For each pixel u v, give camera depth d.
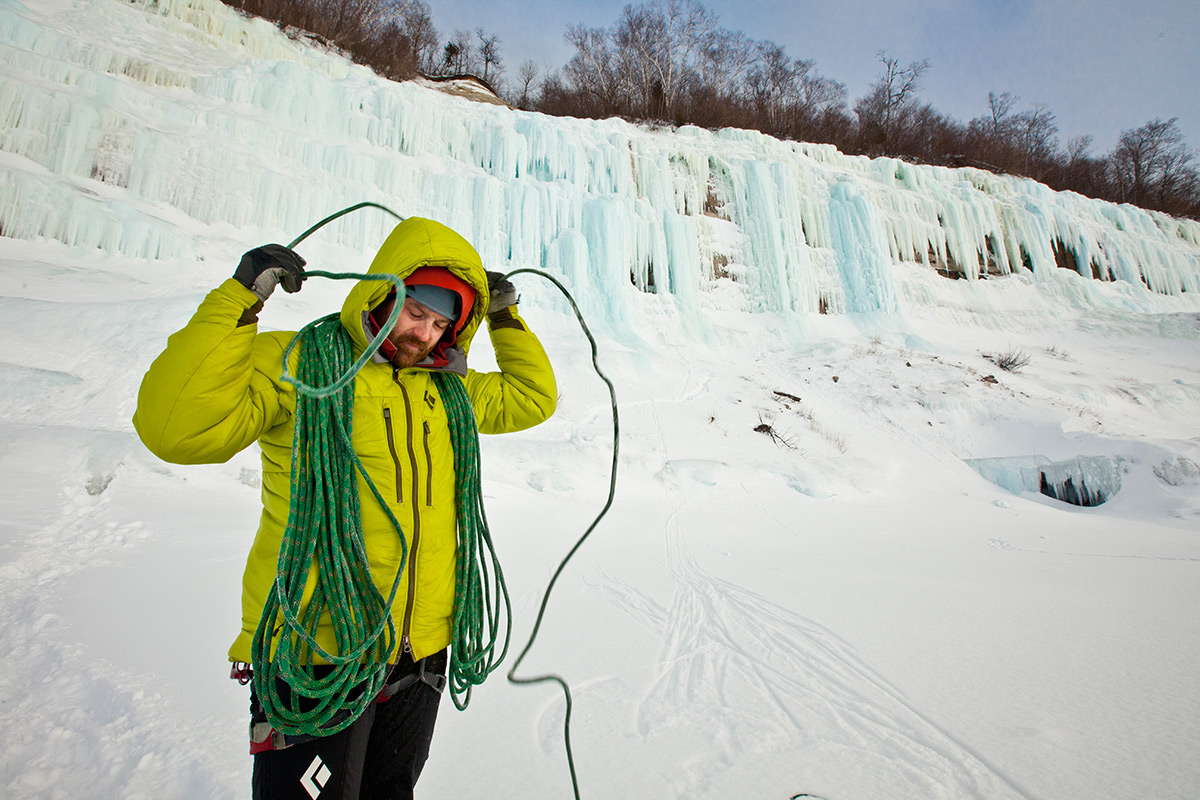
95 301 11.32
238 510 6.35
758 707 3.31
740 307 22.62
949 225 27.67
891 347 21.80
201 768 2.33
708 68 42.31
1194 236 35.09
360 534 1.59
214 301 1.44
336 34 28.36
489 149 21.23
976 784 2.68
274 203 16.12
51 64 15.04
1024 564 7.67
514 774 2.53
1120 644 4.39
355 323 1.62
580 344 17.69
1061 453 15.70
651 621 4.60
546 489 9.95
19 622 3.47
